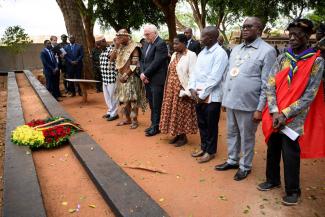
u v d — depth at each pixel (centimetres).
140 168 467
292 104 330
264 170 454
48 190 399
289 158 348
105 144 582
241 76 397
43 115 751
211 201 373
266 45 388
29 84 1328
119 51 652
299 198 370
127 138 611
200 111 486
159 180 430
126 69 645
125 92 660
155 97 605
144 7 1822
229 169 457
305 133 343
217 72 448
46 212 342
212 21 2316
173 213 350
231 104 408
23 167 440
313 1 1418
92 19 1678
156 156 516
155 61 581
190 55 520
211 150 487
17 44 1934
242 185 409
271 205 360
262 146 554
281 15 1493
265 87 376
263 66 384
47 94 957
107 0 1709
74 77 1070
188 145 565
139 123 718
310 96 328
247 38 391
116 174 411
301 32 328
